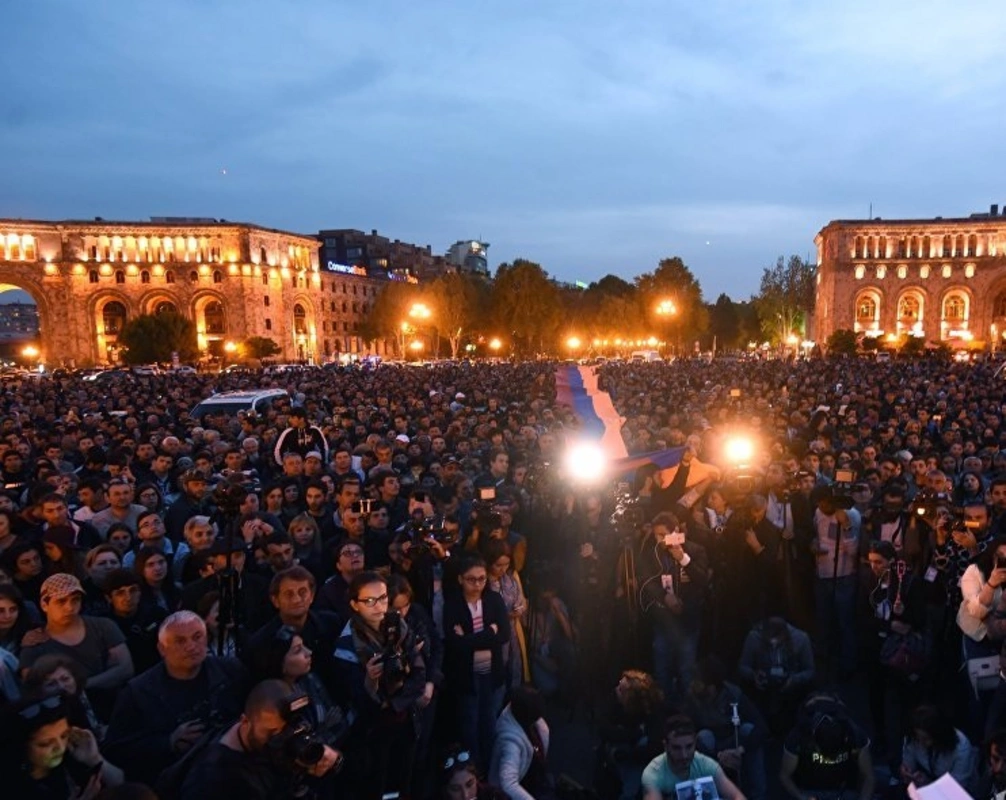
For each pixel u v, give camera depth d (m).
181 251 84.25
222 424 16.05
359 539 6.82
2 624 4.69
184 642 3.90
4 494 8.84
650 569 6.46
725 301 99.25
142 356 68.25
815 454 10.36
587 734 6.38
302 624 4.41
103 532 7.54
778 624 5.82
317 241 96.56
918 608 5.75
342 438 14.33
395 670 4.19
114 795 2.60
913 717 4.63
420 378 34.16
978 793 4.32
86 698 4.38
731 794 4.24
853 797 4.54
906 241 86.12
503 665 5.58
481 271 143.75
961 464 10.51
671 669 6.37
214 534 6.33
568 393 16.53
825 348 75.19
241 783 3.05
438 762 4.58
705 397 22.72
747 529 6.99
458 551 5.77
